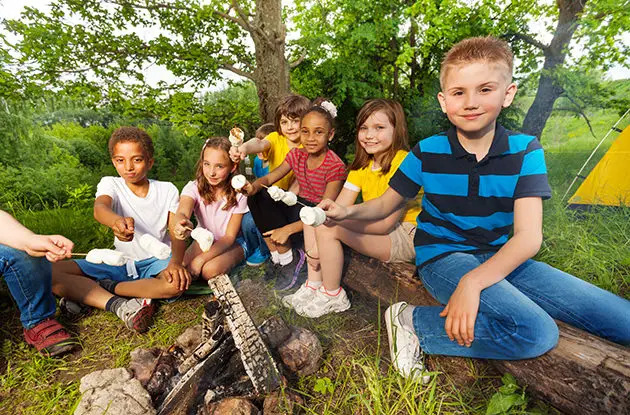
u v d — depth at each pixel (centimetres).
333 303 211
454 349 162
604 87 430
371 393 153
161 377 160
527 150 160
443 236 188
